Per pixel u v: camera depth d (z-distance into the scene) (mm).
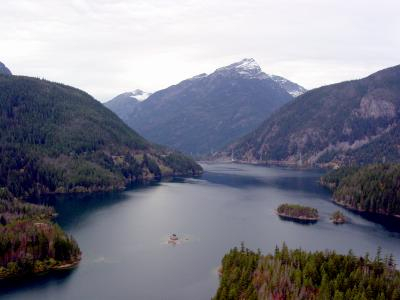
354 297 154125
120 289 185250
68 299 176375
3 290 183875
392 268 190500
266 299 162000
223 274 190875
